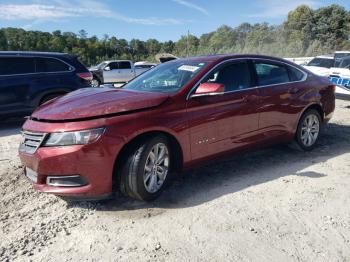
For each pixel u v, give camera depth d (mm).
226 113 4949
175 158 4641
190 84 4719
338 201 4414
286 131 5910
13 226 3918
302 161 5871
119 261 3256
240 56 5453
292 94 5914
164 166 4453
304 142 6301
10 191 4859
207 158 4883
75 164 3854
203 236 3617
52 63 9617
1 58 9031
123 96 4457
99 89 5043
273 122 5656
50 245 3535
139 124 4117
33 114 4371
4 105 9031
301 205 4293
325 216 4047
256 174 5277
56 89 9547
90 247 3479
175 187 4809
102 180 3961
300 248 3439
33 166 4016
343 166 5637
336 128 8352
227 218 3969
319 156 6145
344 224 3889
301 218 3990
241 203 4332
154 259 3266
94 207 4266
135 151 4113
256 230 3730
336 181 5027
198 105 4672
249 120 5277
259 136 5484
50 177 3945
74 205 4336
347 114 10133
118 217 4027
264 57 5770
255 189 4738
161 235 3646
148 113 4234
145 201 4348
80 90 5094
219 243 3500
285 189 4742
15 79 9086
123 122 4027
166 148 4426
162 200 4422
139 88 5117
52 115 4043
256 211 4133
